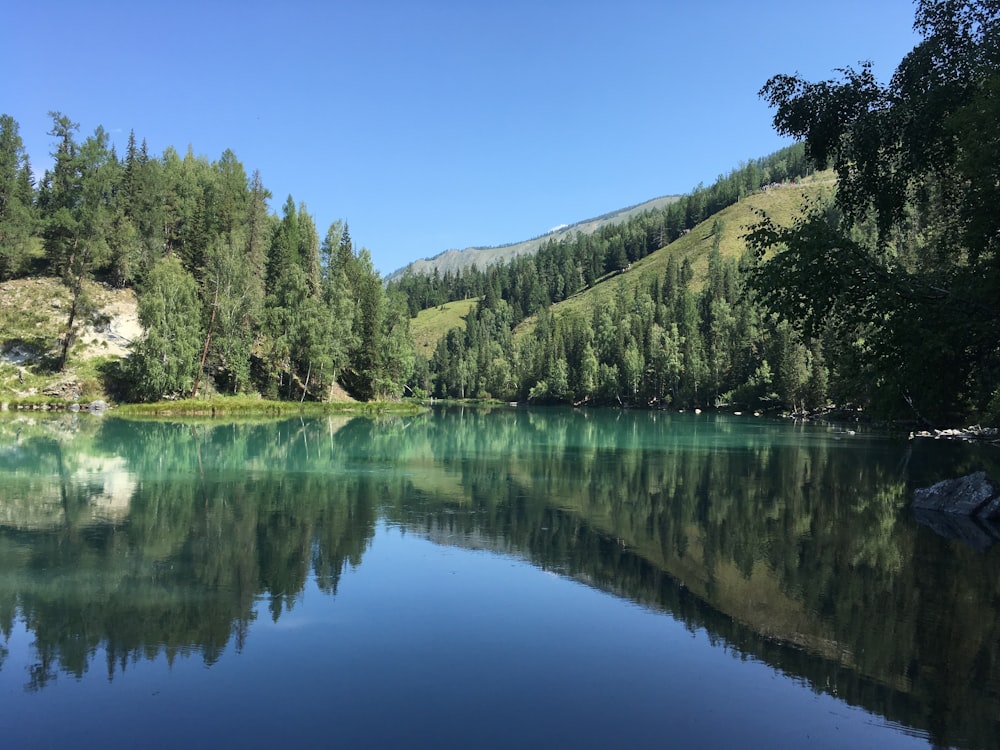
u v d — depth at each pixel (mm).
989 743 8062
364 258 108062
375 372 99938
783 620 12398
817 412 88312
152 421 57969
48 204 81500
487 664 10086
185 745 7594
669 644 11102
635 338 138500
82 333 74250
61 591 13172
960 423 57750
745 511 23391
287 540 17641
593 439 54500
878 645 11219
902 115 14867
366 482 27875
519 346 179500
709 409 116812
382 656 10305
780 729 8297
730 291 142750
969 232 12195
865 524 21422
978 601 13695
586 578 14867
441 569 15289
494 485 28188
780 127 16828
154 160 97250
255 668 9789
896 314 11180
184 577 14234
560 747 7672
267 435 48719
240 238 87812
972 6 13891
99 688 9070
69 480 26594
